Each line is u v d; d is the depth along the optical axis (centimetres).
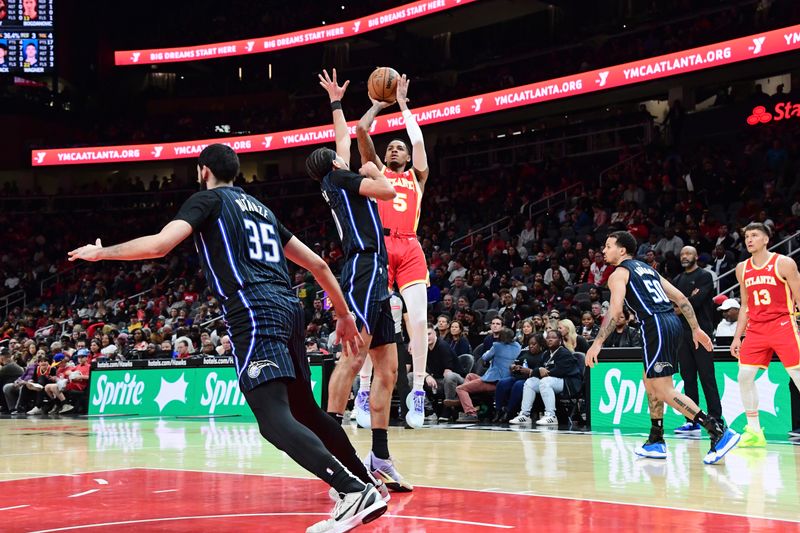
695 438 784
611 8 2503
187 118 2891
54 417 1323
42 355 1513
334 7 2786
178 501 421
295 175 2720
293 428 312
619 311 618
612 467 556
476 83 2380
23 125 2795
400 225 583
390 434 862
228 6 3006
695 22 2127
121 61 2825
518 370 1023
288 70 3038
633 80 1883
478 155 2370
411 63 2753
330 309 1429
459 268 1669
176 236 314
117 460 631
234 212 336
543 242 1648
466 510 384
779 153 1700
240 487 473
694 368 847
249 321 324
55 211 2727
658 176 1770
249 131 2595
